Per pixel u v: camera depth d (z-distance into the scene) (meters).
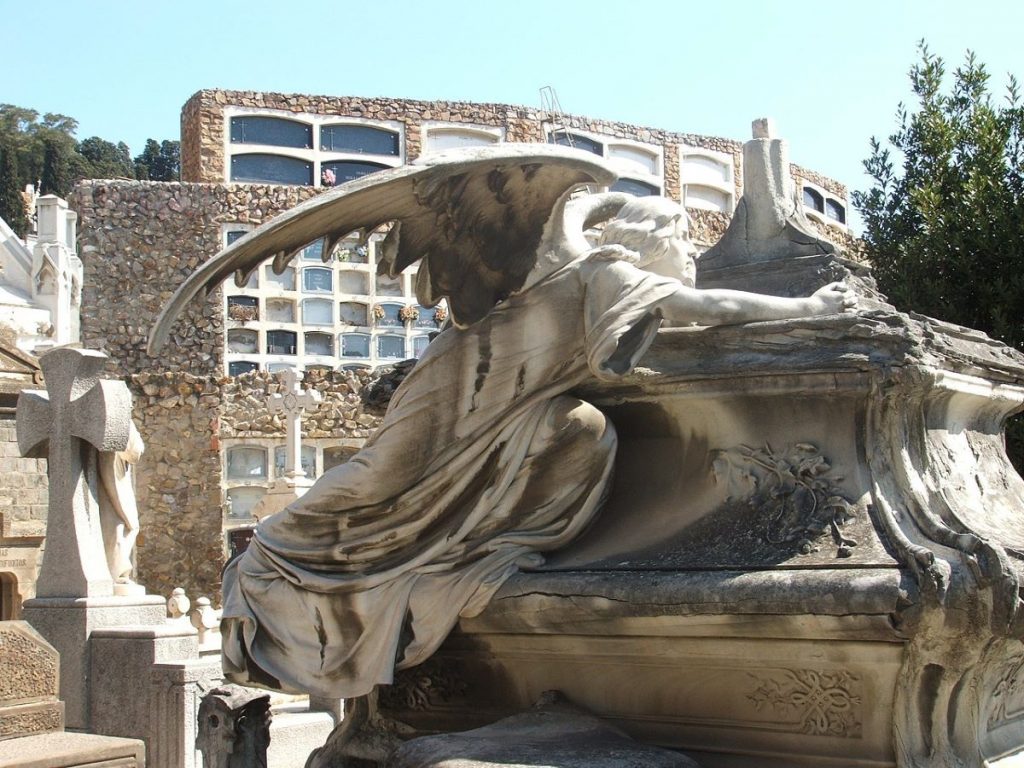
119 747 4.83
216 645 9.63
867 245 8.78
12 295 35.31
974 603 2.91
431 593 3.54
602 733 3.27
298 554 3.72
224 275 3.34
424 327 27.17
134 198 27.28
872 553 3.03
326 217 3.31
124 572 8.36
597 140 31.23
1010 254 7.67
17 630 5.06
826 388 3.26
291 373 23.45
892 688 3.03
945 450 3.54
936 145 8.54
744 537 3.27
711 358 3.41
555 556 3.56
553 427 3.49
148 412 25.06
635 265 3.60
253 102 29.50
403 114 30.56
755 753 3.24
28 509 16.38
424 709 3.92
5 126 66.25
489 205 3.44
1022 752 3.60
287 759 6.35
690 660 3.30
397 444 3.61
